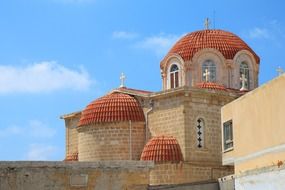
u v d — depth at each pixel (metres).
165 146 49.66
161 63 61.03
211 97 51.31
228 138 37.47
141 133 53.03
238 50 59.16
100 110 53.38
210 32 60.59
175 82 59.38
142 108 53.88
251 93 32.34
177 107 50.69
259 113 31.05
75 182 39.41
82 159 53.97
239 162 34.50
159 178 49.12
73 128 63.59
